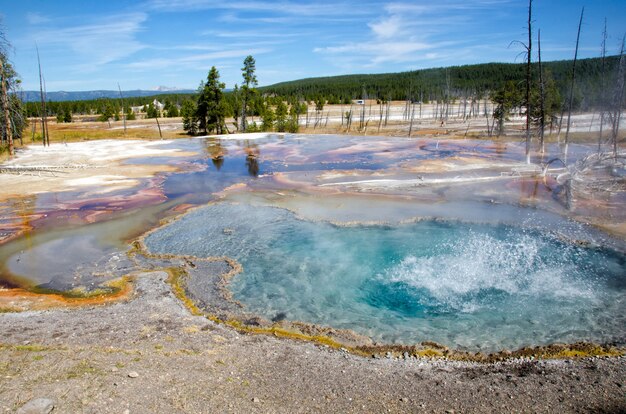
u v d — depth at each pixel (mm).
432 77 142750
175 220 18578
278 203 20812
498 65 139875
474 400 6562
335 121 86500
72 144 46875
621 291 10938
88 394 6152
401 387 6984
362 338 9086
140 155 38594
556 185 22500
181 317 9984
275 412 6141
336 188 23594
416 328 9547
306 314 10328
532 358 8094
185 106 67000
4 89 36000
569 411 6242
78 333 8828
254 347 8508
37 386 6289
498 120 54719
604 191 20766
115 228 17719
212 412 6031
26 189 24906
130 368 7082
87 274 13023
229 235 16328
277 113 64750
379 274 12562
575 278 11828
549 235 15125
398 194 21703
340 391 6816
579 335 8930
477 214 17875
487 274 12344
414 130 62750
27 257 14625
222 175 29047
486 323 9672
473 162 30062
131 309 10367
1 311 10344
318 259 13773
